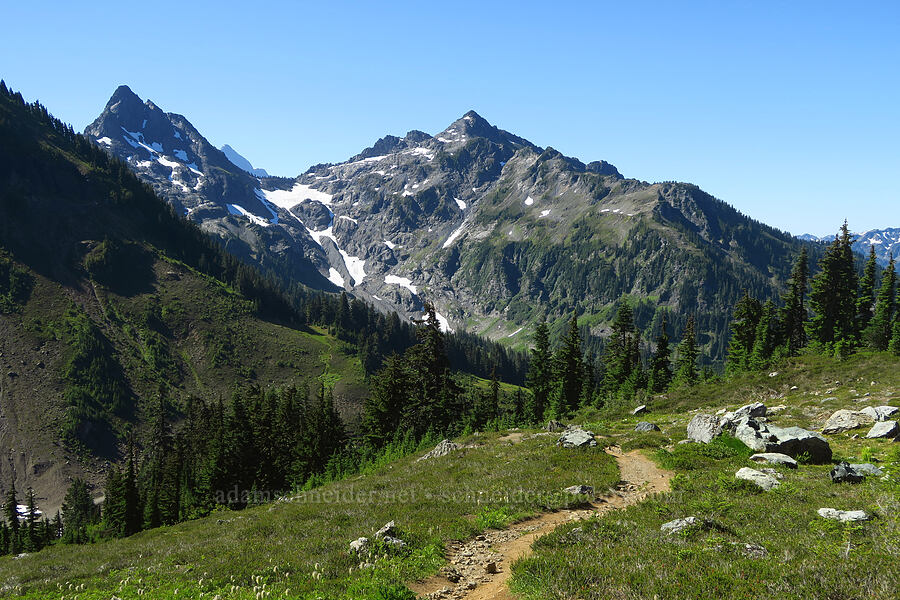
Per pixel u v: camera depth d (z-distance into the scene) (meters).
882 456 23.12
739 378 57.47
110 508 78.62
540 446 32.72
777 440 24.50
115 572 18.48
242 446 66.38
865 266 76.38
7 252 192.38
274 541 18.84
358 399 174.50
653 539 12.54
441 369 70.88
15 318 168.00
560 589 10.10
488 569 13.12
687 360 80.56
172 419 155.75
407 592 11.29
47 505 118.44
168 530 35.12
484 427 75.44
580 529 14.16
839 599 8.30
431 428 63.44
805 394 45.09
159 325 193.38
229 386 175.75
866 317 75.44
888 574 8.80
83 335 167.25
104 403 149.75
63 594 16.02
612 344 88.88
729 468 22.02
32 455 129.50
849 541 11.21
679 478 20.70
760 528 13.05
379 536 15.83
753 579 9.33
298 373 189.62
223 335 197.88
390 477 33.56
